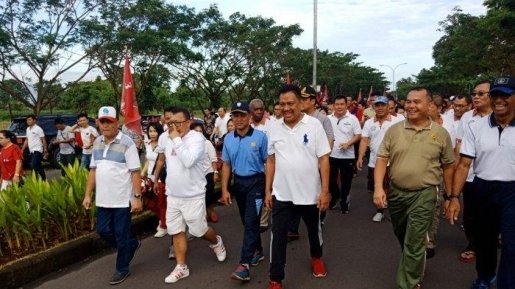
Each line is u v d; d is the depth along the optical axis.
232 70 25.23
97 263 5.22
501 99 3.45
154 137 6.38
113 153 4.46
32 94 17.81
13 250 5.22
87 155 10.50
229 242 5.82
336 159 7.02
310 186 4.07
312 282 4.38
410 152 3.79
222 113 12.32
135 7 18.91
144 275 4.75
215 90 25.91
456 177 3.85
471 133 3.77
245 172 4.64
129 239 4.62
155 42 18.48
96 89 31.38
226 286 4.37
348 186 7.14
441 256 5.08
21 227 5.16
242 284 4.40
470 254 4.91
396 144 3.87
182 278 4.59
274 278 4.06
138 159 4.59
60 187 5.93
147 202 6.05
